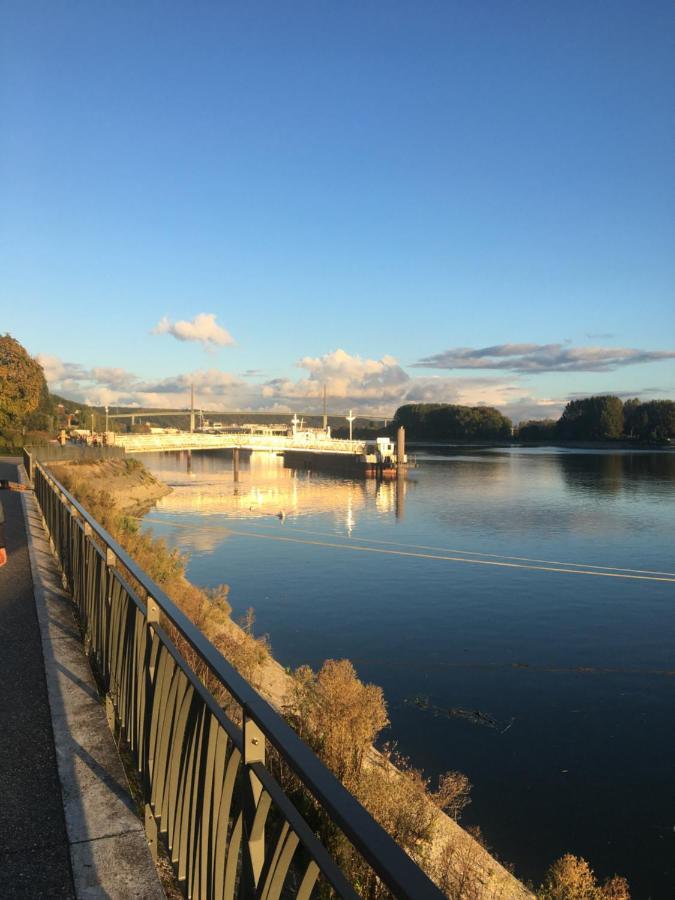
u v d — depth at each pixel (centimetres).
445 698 1927
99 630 572
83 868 317
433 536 5497
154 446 10325
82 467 5931
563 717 1797
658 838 1229
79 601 726
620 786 1418
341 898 148
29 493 2252
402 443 12381
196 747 291
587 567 4159
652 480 11012
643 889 1088
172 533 5312
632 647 2481
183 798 305
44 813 366
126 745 466
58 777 404
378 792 832
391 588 3466
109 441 9088
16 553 1179
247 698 209
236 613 2894
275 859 189
